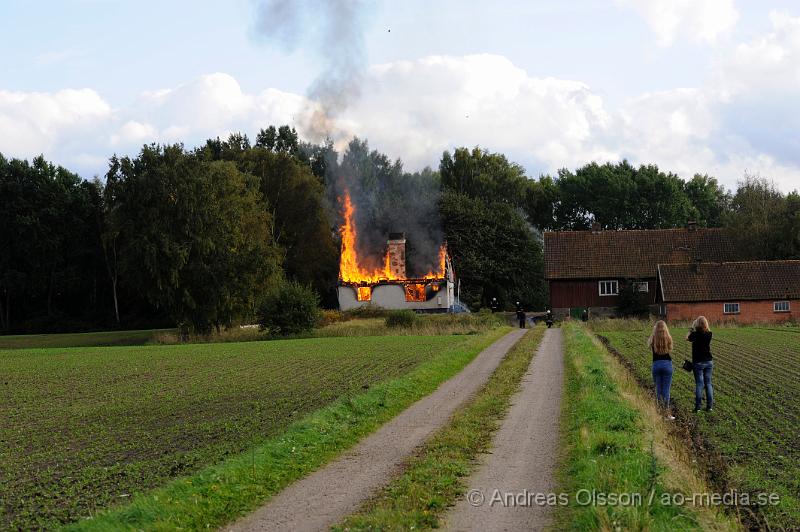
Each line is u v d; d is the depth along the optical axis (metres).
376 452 15.37
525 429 17.20
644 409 17.69
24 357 47.00
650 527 9.45
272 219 87.56
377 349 43.62
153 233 65.81
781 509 11.25
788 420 18.41
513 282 103.38
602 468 12.01
